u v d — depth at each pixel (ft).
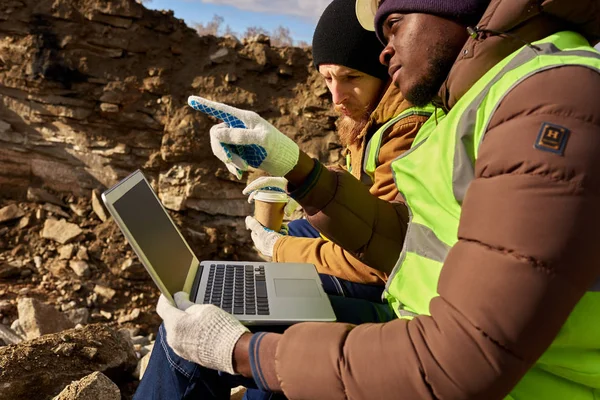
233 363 4.16
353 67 7.55
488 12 3.89
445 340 3.23
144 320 21.21
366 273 6.73
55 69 25.12
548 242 3.04
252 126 5.43
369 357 3.47
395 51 4.53
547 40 3.73
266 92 26.86
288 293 5.58
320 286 5.87
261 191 9.68
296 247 7.58
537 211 3.07
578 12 3.79
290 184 5.76
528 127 3.21
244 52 27.12
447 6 4.13
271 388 3.92
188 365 4.83
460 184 3.86
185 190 25.27
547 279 3.04
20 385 7.45
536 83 3.30
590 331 3.51
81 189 25.59
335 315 5.46
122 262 23.15
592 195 3.05
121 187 5.19
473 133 3.77
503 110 3.40
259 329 5.00
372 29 6.54
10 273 21.98
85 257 23.02
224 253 24.93
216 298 5.35
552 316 3.09
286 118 26.58
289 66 27.12
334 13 7.59
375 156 6.83
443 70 4.32
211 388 4.93
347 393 3.54
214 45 27.25
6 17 25.13
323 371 3.61
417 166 4.50
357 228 5.72
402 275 4.72
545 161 3.09
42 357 7.97
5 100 25.58
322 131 26.40
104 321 20.80
